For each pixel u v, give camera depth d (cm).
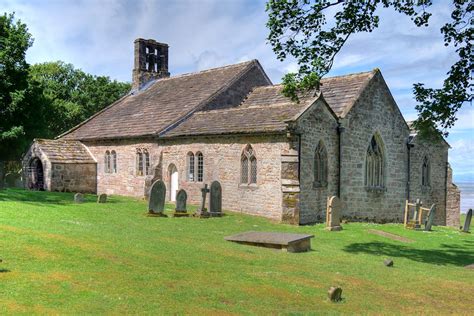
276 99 3459
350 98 3023
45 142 3919
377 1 1761
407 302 1135
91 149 4059
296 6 1803
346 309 1032
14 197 2714
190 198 3191
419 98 1767
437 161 3788
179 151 3294
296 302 1052
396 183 3350
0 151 4234
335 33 1841
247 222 2500
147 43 4688
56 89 6031
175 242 1683
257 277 1238
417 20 1711
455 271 1598
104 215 2325
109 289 1019
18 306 878
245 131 2797
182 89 4059
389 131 3291
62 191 3775
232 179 2928
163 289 1055
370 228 2644
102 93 6288
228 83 3712
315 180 2786
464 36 1609
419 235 2534
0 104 3922
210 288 1096
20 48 4109
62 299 933
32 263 1165
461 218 4881
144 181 3541
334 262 1582
